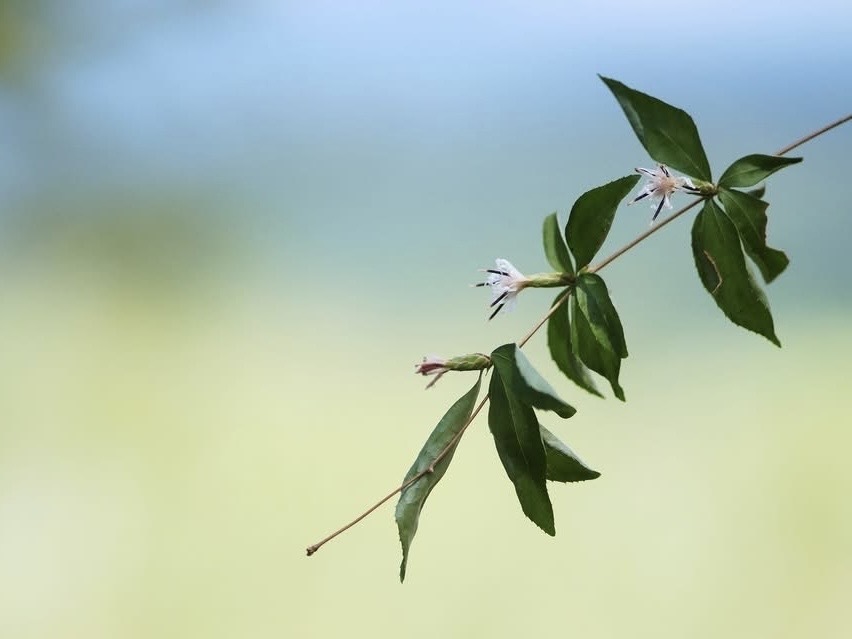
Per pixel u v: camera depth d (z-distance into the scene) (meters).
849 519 1.93
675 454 2.04
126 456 2.31
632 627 1.90
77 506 2.20
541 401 0.90
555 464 0.93
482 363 0.91
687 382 2.15
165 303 2.57
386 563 2.01
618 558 1.95
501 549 1.96
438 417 2.27
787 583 1.90
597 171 2.62
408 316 2.49
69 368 2.47
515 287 0.93
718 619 1.87
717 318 2.20
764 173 0.93
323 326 2.50
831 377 2.12
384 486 2.14
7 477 2.26
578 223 0.93
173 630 2.06
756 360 2.16
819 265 2.23
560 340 0.95
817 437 2.04
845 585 1.88
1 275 2.64
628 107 0.93
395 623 1.95
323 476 2.19
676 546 1.94
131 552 2.12
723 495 1.98
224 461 2.27
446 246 2.60
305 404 2.33
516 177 2.64
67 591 2.09
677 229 2.25
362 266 2.59
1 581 2.10
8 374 2.46
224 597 2.06
